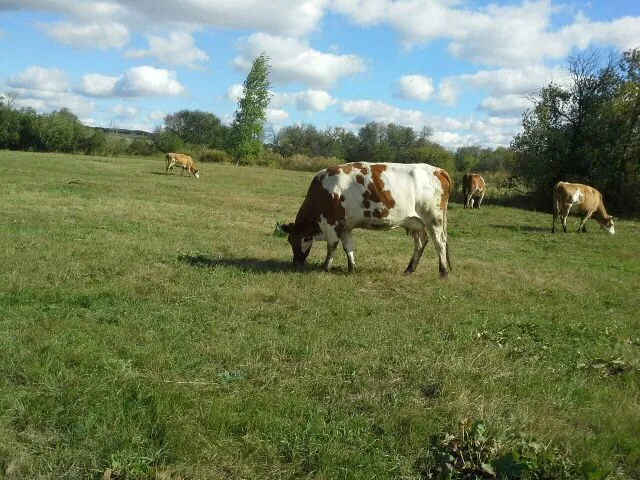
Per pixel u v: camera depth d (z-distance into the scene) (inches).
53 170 1254.3
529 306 363.9
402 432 177.9
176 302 309.9
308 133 3563.0
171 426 170.9
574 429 187.6
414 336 272.7
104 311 281.0
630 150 1173.1
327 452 163.2
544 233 802.2
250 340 251.6
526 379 221.5
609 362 251.4
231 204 860.0
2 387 189.8
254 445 165.8
